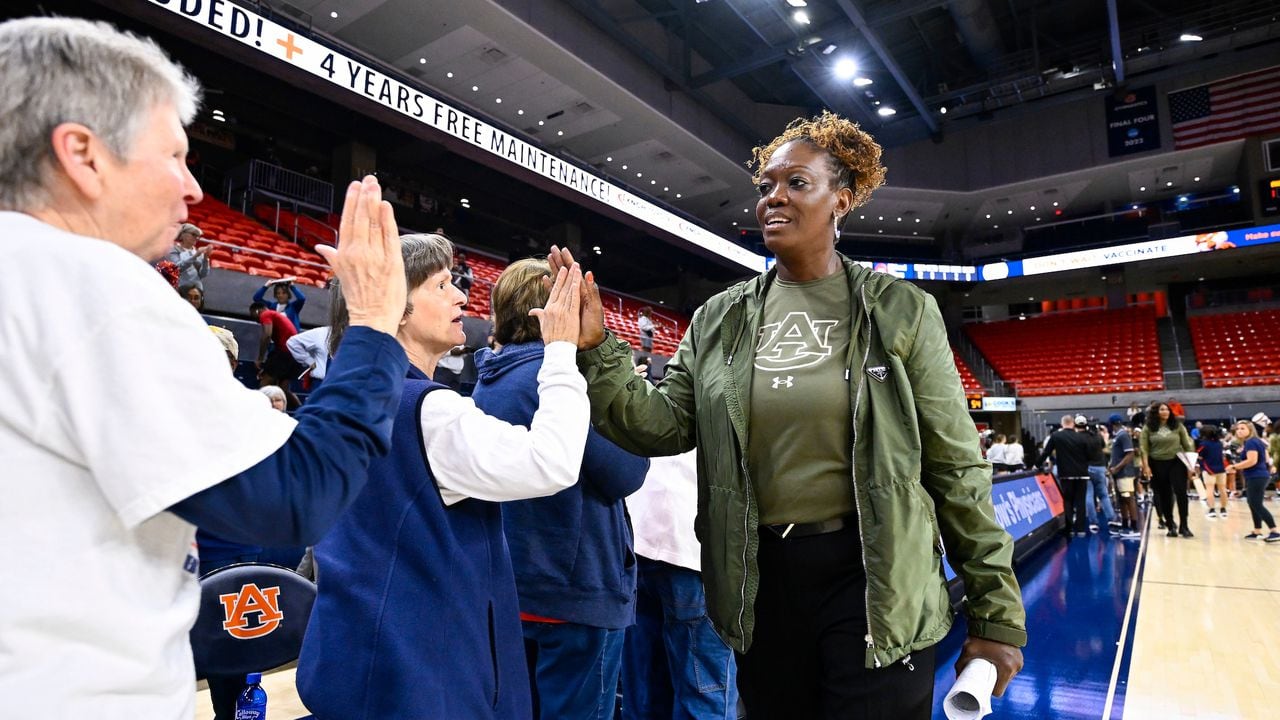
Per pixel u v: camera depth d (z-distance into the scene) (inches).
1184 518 295.6
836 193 53.7
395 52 438.0
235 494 25.0
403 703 37.3
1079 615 167.9
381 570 39.8
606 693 62.6
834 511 47.9
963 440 48.3
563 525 59.3
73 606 22.6
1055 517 302.8
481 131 383.6
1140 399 705.0
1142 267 798.5
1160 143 631.2
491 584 43.2
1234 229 633.6
